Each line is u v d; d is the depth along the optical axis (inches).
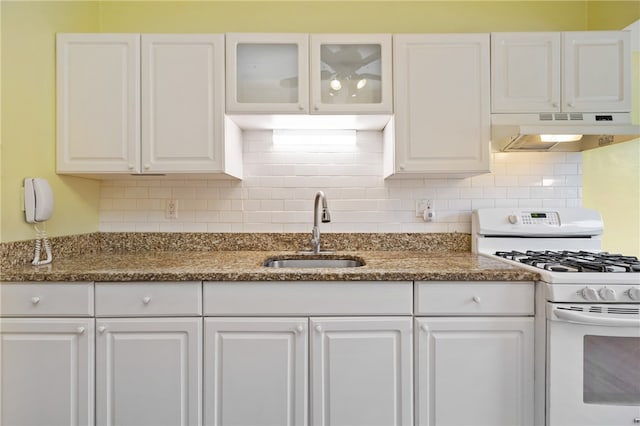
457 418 51.6
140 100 63.3
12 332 50.8
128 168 63.2
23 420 51.0
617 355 48.8
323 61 64.8
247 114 63.8
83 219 71.0
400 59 63.7
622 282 47.3
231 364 51.3
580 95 63.1
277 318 51.6
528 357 51.4
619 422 48.3
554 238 71.6
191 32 76.3
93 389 51.2
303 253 72.3
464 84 63.6
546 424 49.7
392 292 51.7
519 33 63.9
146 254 72.0
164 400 51.3
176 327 51.3
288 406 51.5
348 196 77.2
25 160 56.8
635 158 76.9
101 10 76.2
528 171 76.9
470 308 51.6
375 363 51.6
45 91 60.9
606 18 70.5
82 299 51.1
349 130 75.2
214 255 70.3
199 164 63.5
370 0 76.4
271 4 76.5
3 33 53.1
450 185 77.0
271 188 77.2
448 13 76.2
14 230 54.8
